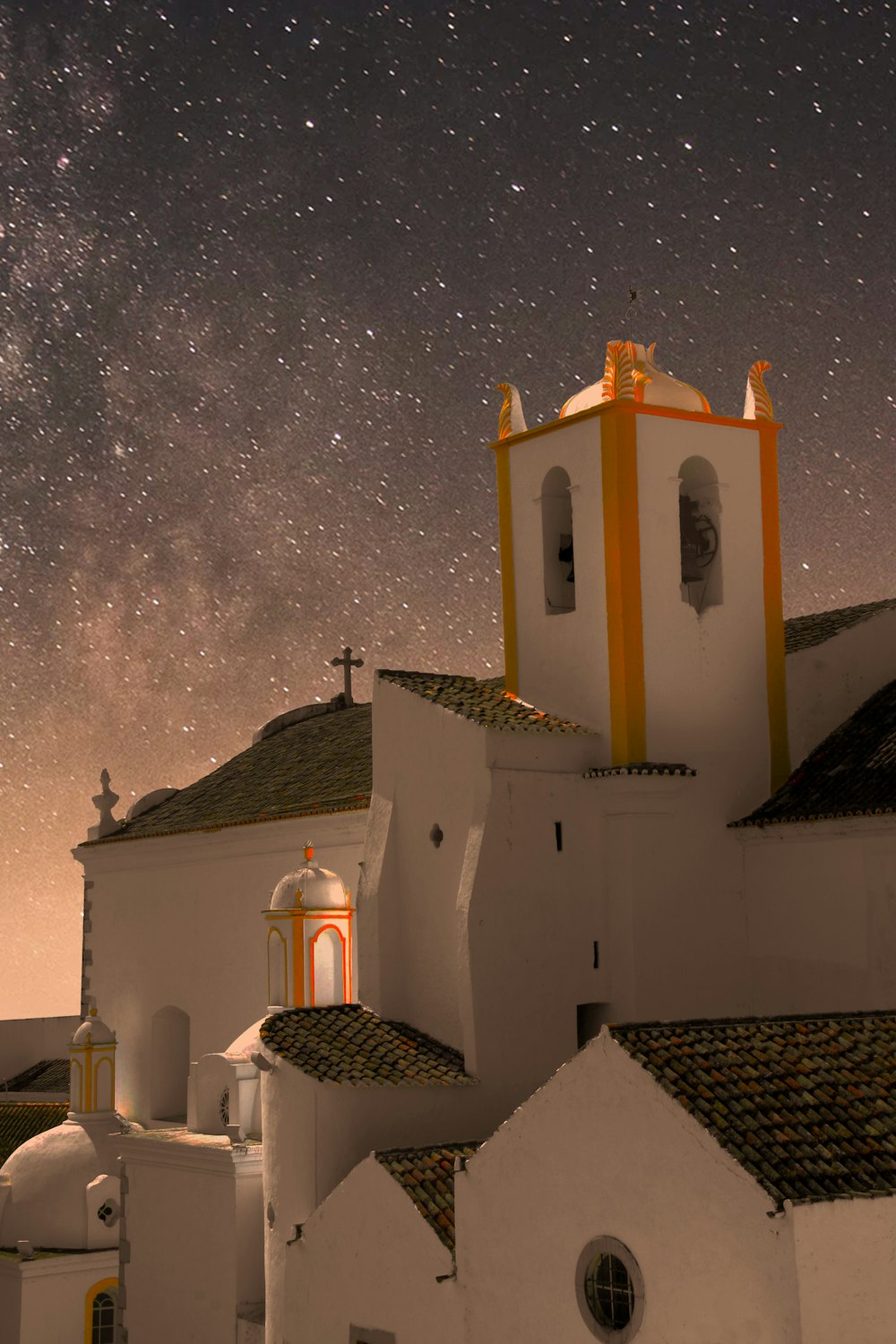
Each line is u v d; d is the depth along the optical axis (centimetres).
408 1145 2064
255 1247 2219
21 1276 2692
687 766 2259
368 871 2328
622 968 2205
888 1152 1417
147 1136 2417
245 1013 2706
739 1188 1351
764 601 2384
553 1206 1537
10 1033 3875
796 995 2195
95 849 3106
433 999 2241
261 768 3189
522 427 2475
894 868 2064
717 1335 1362
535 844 2195
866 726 2392
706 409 2383
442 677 2470
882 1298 1332
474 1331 1623
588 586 2308
